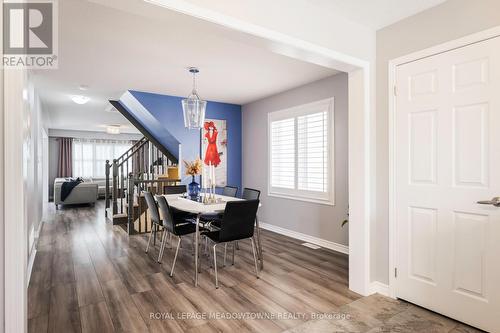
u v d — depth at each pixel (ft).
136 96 15.78
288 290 8.95
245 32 6.30
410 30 7.95
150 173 20.76
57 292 8.77
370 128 8.68
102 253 12.62
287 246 13.73
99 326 6.97
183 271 10.52
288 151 15.70
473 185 6.75
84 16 7.72
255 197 12.51
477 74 6.66
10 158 4.25
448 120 7.18
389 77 8.42
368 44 8.64
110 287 9.13
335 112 13.05
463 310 6.94
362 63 8.46
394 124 8.30
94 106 19.71
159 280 9.70
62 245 13.87
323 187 13.70
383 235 8.62
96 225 18.38
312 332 6.72
